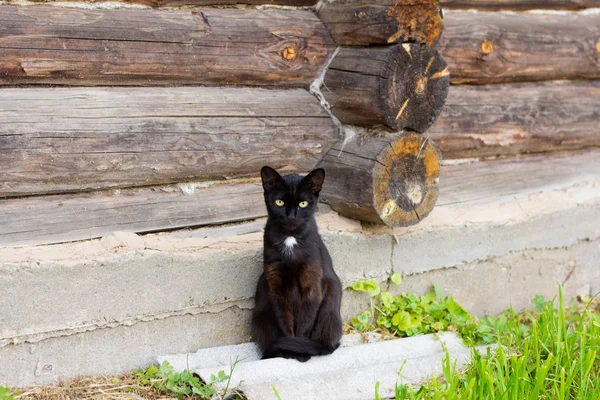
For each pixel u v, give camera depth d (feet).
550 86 18.94
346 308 16.51
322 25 15.61
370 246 16.49
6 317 12.48
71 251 13.03
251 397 12.57
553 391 12.89
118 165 13.30
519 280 19.03
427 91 15.33
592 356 13.23
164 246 13.99
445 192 17.66
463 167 18.02
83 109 12.91
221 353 14.58
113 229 13.55
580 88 19.35
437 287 17.40
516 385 12.44
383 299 16.65
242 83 14.85
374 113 14.99
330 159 15.85
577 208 19.56
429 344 15.38
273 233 14.28
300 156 15.55
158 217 14.03
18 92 12.44
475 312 18.48
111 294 13.48
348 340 15.71
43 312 12.82
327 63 15.72
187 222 14.37
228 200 14.85
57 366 13.23
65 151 12.70
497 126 17.84
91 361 13.58
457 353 14.94
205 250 14.47
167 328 14.37
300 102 15.47
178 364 14.01
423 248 17.26
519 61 17.89
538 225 18.93
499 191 18.49
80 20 12.72
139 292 13.79
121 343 13.87
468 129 17.40
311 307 14.55
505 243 18.49
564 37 18.57
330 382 13.38
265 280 14.65
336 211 16.17
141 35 13.28
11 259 12.42
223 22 14.26
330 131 15.89
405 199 15.60
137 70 13.38
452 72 16.99
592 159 20.11
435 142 16.93
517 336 15.31
